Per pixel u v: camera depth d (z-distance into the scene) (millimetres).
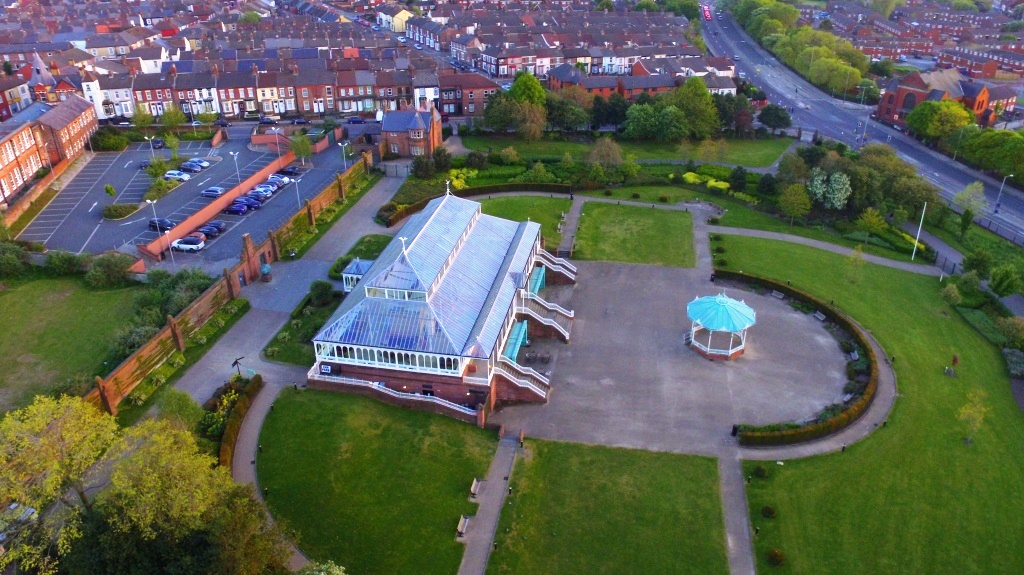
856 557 70062
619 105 199250
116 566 55750
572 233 140125
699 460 82188
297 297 113250
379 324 90062
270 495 74500
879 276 126438
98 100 197250
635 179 166125
